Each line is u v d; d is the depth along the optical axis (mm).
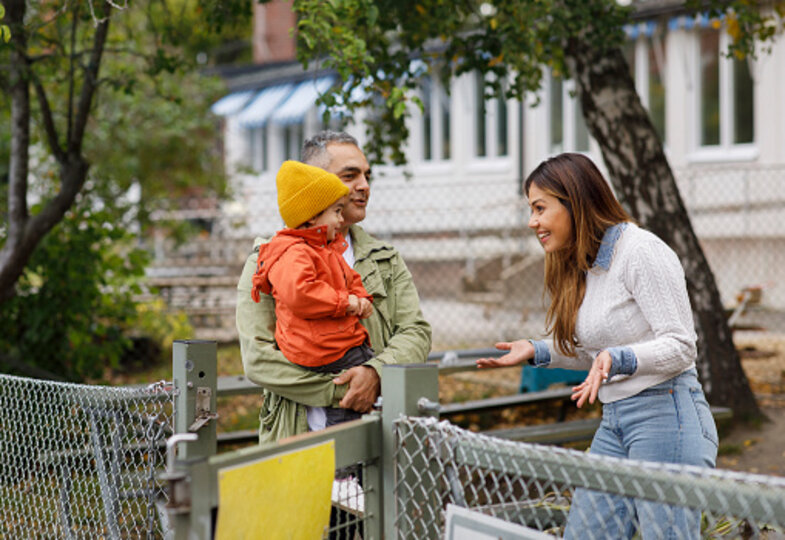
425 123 17422
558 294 2580
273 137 19234
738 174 13836
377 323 2852
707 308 6117
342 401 2568
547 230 2549
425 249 15914
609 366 2246
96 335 6684
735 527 1848
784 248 13266
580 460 1625
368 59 4133
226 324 11867
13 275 5688
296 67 18391
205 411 2471
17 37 5242
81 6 5168
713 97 14242
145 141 12914
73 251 6262
